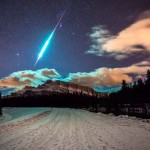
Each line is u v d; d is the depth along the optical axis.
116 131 16.16
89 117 33.34
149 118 23.78
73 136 13.97
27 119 31.59
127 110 31.58
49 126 20.78
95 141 11.94
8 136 14.52
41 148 10.25
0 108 45.69
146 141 11.55
